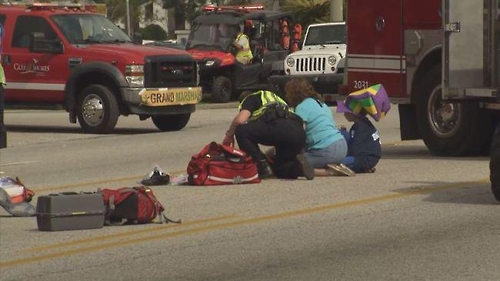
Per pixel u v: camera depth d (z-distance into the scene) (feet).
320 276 104.73
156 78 266.57
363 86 216.33
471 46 172.45
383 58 212.23
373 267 107.96
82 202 130.93
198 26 418.51
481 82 172.65
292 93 173.88
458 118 199.21
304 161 167.94
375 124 279.28
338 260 111.55
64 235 127.85
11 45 277.23
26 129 289.12
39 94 274.36
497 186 141.08
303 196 152.66
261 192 157.07
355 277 103.96
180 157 214.07
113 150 230.27
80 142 249.96
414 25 206.59
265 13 419.13
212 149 166.40
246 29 413.18
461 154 201.67
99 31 279.28
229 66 403.34
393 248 116.78
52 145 244.83
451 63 173.47
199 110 371.97
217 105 392.06
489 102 181.98
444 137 202.08
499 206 141.79
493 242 118.83
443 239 120.88
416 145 228.02
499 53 170.30
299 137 166.61
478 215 135.44
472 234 123.34
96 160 211.82
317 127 171.22
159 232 128.57
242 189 160.45
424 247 116.88
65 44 270.67
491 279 101.96
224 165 164.86
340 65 350.02
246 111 167.12
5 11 279.49
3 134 232.94
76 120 279.28
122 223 133.59
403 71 209.05
